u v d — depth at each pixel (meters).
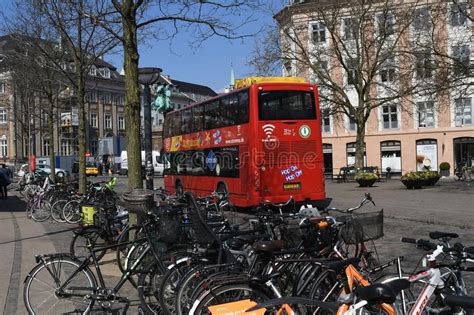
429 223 12.62
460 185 26.52
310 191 15.52
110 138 66.69
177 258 5.53
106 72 84.31
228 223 6.50
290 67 32.69
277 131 15.22
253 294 4.27
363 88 29.66
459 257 4.36
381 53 31.42
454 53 26.03
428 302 3.94
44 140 75.75
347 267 4.46
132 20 8.27
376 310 3.57
